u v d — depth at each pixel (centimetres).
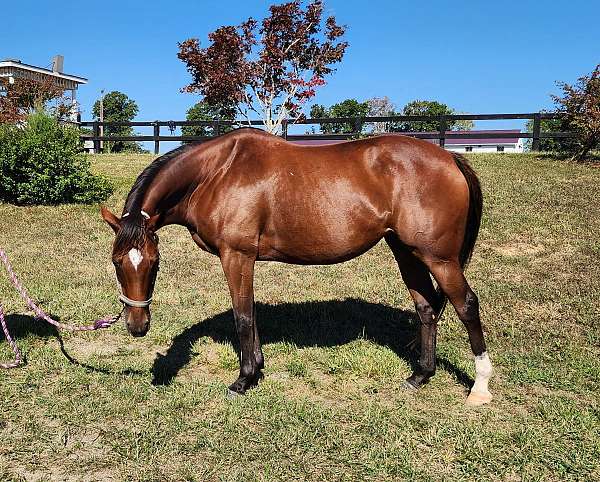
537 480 293
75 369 429
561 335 507
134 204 353
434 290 416
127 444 325
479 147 3609
